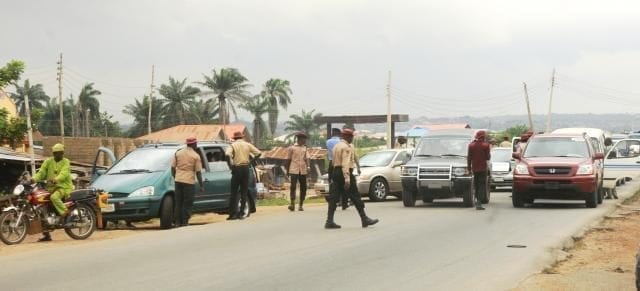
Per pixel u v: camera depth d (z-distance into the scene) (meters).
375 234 14.28
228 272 10.11
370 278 9.67
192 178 16.61
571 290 9.00
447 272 10.13
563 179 19.78
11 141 18.00
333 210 15.38
